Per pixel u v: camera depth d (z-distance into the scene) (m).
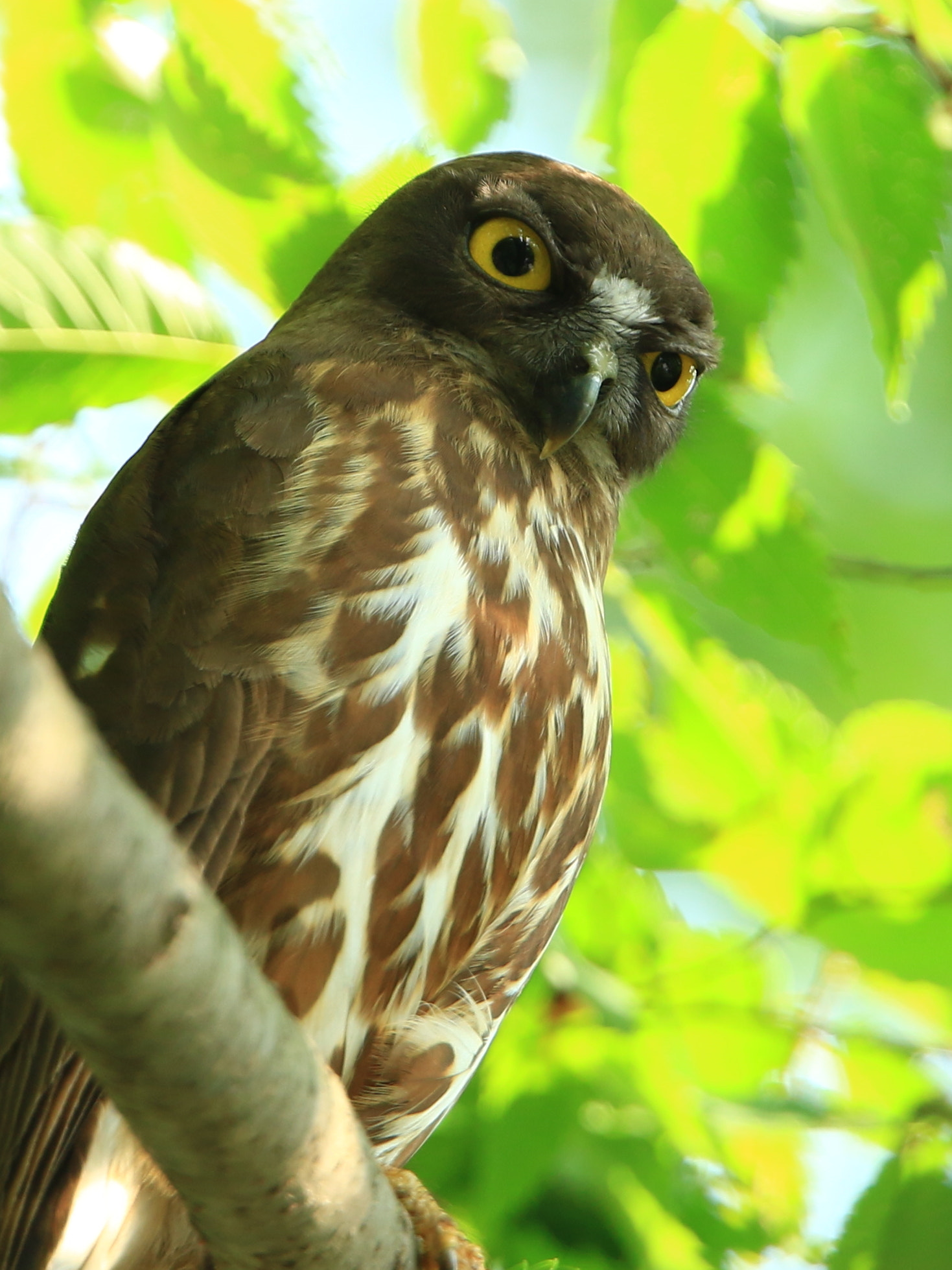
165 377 9.43
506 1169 10.14
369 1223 6.16
